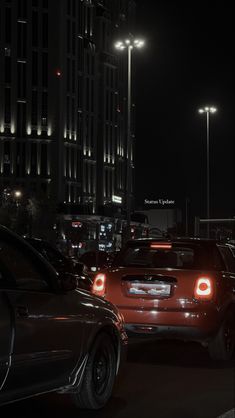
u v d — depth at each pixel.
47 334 5.85
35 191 83.81
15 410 6.73
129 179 41.56
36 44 98.69
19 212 71.88
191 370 9.06
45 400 7.20
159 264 9.80
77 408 6.79
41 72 98.81
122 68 121.00
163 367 9.28
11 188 76.88
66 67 100.56
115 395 7.49
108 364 6.92
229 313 9.75
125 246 10.12
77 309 6.37
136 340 12.00
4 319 5.29
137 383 8.17
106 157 113.06
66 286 6.30
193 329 9.21
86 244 82.75
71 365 6.27
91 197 107.88
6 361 5.29
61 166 98.81
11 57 97.56
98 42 111.19
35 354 5.68
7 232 6.02
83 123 105.56
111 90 115.38
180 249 9.77
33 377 5.71
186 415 6.64
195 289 9.30
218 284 9.44
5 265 5.75
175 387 7.96
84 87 106.06
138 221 113.69
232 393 7.67
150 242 9.98
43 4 99.00
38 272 6.21
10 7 97.44
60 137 98.69
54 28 99.00
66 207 93.06
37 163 97.94
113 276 9.68
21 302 5.58
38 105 98.50
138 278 9.51
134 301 9.48
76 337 6.30
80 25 104.88
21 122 97.88
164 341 11.91
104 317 6.78
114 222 99.75
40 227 75.50
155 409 6.87
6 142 97.06
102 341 6.78
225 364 9.55
